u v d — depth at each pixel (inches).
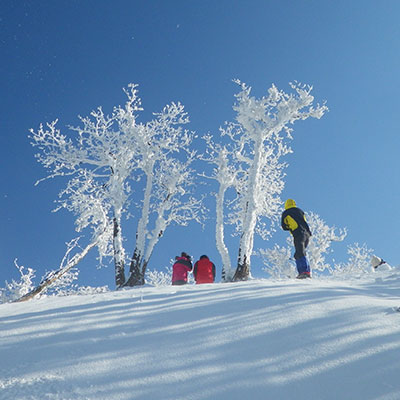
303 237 271.4
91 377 73.3
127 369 75.8
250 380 70.2
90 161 521.3
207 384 69.5
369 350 77.1
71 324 102.0
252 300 116.6
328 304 106.7
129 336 92.1
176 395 66.5
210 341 86.8
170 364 77.0
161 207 516.1
